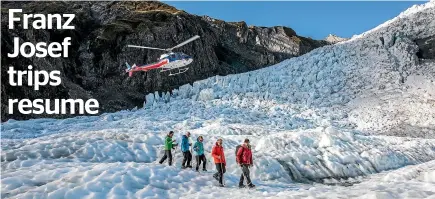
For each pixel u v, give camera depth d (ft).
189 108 156.97
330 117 145.69
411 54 189.88
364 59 197.77
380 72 180.34
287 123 131.44
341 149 71.87
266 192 40.22
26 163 55.16
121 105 189.37
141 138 75.46
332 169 65.10
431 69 177.47
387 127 132.46
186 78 230.07
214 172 53.52
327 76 189.37
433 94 154.40
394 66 183.93
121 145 69.56
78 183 40.57
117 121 124.26
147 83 212.23
